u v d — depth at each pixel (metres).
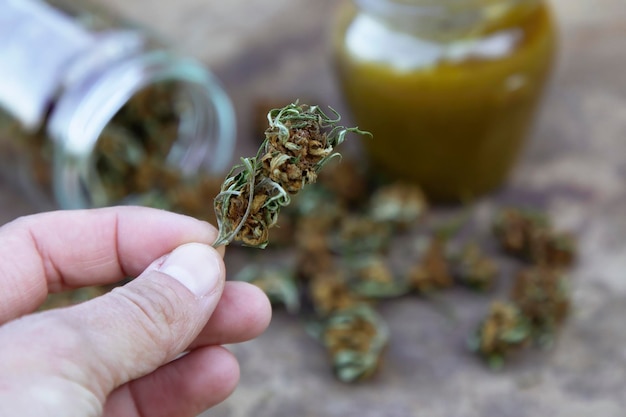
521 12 0.39
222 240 0.29
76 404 0.26
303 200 0.43
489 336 0.38
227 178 0.28
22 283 0.31
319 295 0.39
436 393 0.37
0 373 0.26
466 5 0.38
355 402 0.37
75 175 0.41
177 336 0.28
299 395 0.37
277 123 0.27
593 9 0.55
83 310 0.27
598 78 0.50
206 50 0.54
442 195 0.44
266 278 0.40
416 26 0.39
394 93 0.40
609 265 0.41
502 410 0.37
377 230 0.42
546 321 0.38
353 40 0.41
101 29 0.43
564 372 0.38
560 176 0.45
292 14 0.56
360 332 0.38
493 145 0.42
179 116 0.46
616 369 0.38
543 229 0.41
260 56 0.53
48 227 0.32
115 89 0.41
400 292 0.41
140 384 0.32
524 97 0.41
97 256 0.32
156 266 0.29
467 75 0.39
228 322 0.32
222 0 0.58
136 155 0.44
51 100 0.41
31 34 0.42
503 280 0.41
